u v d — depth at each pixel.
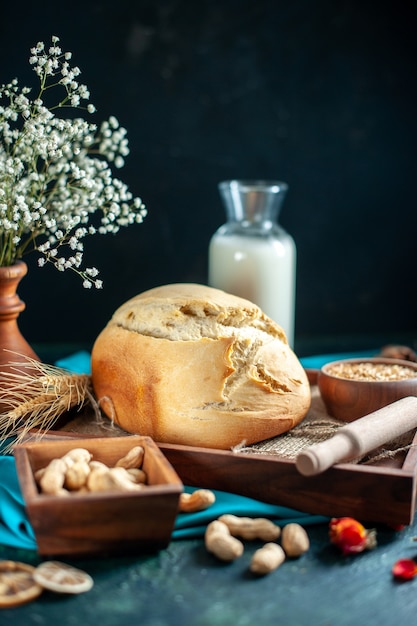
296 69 1.35
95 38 1.29
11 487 0.81
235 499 0.80
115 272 1.38
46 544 0.72
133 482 0.76
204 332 0.88
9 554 0.75
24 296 1.36
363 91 1.37
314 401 0.99
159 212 1.37
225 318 0.89
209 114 1.34
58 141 0.90
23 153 0.96
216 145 1.36
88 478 0.75
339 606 0.68
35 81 1.27
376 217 1.43
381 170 1.41
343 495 0.78
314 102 1.37
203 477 0.82
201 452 0.82
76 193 0.98
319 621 0.67
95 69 1.30
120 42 1.29
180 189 1.37
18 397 0.91
